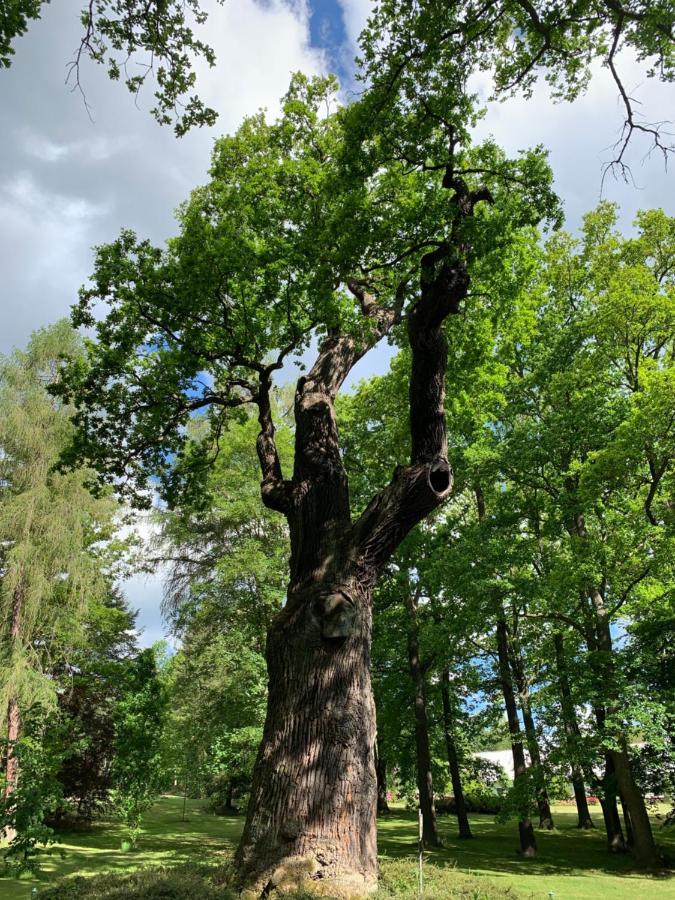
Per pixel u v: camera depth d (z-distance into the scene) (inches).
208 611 838.5
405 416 735.1
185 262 370.6
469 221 313.0
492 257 433.4
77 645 825.5
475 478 676.7
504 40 319.0
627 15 269.1
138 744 656.4
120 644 1120.8
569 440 627.8
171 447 454.9
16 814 427.5
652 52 274.4
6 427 761.6
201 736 864.3
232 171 466.9
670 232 706.2
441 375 315.0
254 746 713.6
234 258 365.4
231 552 844.0
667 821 649.0
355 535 294.7
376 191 440.1
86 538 888.9
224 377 448.1
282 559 799.7
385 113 330.6
